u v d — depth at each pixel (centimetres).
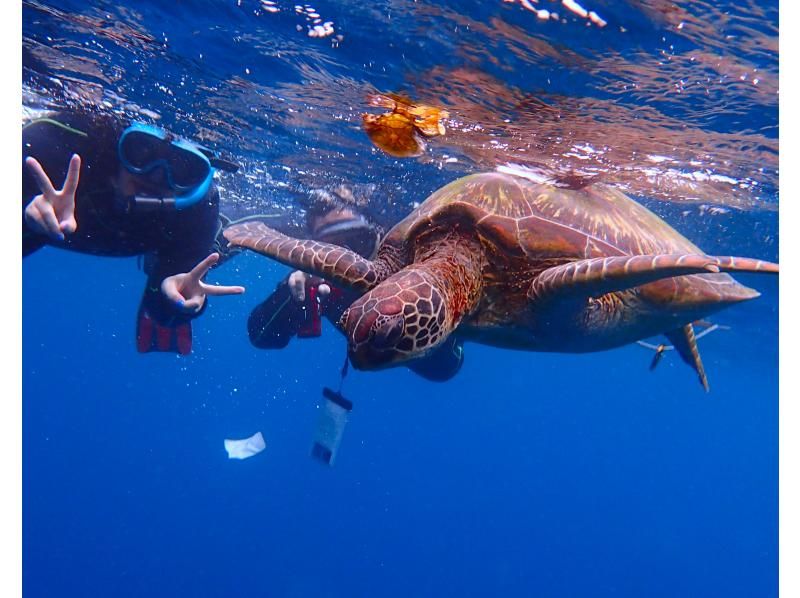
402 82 143
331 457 154
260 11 130
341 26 129
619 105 139
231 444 192
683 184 184
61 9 139
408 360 98
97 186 134
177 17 137
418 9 119
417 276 102
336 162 213
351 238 187
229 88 167
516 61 128
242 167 242
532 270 112
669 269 89
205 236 146
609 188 145
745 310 337
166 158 129
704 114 139
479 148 173
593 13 113
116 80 169
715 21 111
